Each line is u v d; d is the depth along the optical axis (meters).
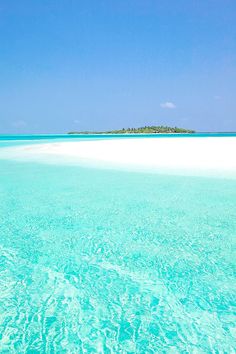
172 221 5.45
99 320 2.88
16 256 4.18
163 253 4.22
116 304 3.12
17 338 2.65
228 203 6.42
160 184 8.19
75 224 5.38
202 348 2.52
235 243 4.51
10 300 3.19
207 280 3.53
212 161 11.91
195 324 2.81
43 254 4.23
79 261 4.03
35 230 5.11
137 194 7.27
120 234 4.90
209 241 4.59
